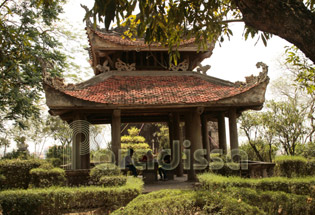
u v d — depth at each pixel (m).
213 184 9.30
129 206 6.63
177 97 13.80
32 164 12.11
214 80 15.70
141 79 15.84
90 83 14.91
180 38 8.02
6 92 17.61
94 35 15.30
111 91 14.29
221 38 8.17
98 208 8.91
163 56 17.22
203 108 13.46
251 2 4.48
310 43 4.12
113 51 15.82
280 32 4.43
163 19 6.96
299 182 8.85
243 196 7.50
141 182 10.61
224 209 6.25
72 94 12.85
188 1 6.86
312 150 19.81
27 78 17.66
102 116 17.11
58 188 9.27
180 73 16.47
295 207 6.91
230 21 6.64
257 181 9.17
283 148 21.55
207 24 7.23
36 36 18.45
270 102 20.59
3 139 24.95
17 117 18.58
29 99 18.25
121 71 16.00
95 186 9.80
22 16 17.83
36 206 8.49
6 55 10.14
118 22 5.98
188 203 6.65
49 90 12.34
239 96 13.28
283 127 20.00
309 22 4.13
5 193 8.56
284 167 12.28
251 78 13.91
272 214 7.03
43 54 18.12
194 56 17.16
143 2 5.96
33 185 10.80
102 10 5.53
